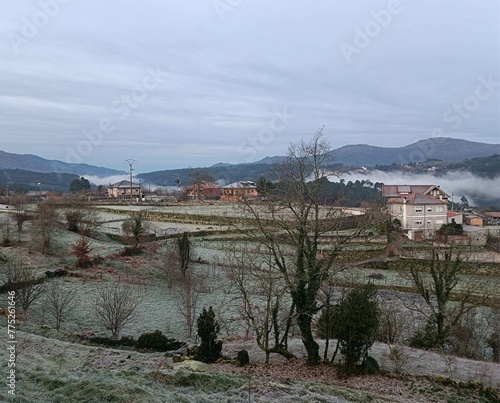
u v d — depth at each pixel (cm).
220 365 2264
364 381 2092
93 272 4800
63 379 1574
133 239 6344
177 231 6900
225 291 3894
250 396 1672
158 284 4734
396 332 2953
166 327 3456
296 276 2361
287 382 1969
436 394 1953
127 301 3616
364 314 2164
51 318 3409
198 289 4294
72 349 2364
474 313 3200
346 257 5422
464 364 2425
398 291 4459
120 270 5050
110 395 1417
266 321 2411
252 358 2481
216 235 6694
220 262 5131
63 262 5025
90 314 3559
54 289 3666
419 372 2219
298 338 3064
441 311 2862
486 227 8631
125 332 3269
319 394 1798
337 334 2241
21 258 4959
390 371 2216
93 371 1850
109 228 7106
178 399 1530
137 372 1883
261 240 3019
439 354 2578
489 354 3078
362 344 2170
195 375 1881
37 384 1542
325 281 2516
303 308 2353
